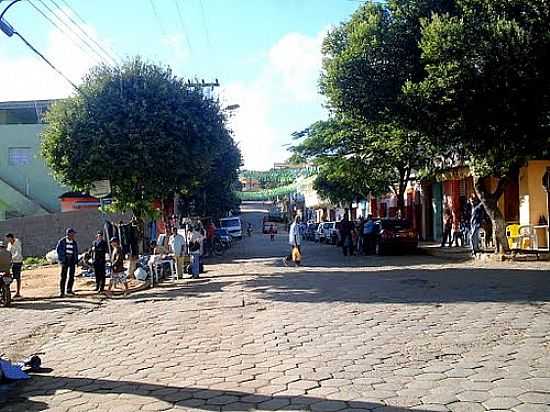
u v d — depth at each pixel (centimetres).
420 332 966
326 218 7594
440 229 3625
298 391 682
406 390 662
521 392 635
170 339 1036
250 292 1602
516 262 2033
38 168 4462
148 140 1923
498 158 2002
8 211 4141
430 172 3225
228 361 847
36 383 793
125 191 2053
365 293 1455
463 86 1759
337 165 3428
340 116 2525
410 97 1864
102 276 1844
